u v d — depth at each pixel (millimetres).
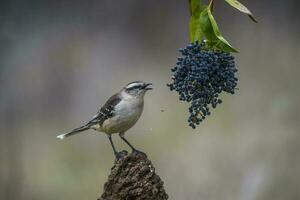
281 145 15922
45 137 18594
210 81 5770
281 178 14891
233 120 17250
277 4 22812
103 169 16812
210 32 5879
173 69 5809
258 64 20406
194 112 5809
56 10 22859
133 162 6484
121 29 23969
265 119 17047
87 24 23484
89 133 18219
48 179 16438
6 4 21625
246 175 15047
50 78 21406
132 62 22812
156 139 17344
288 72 19688
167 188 15227
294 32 22094
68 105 20734
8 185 16062
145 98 19328
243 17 22906
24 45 21750
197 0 5965
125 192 6434
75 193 16109
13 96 20625
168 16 24469
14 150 17516
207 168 15570
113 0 24578
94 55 22625
